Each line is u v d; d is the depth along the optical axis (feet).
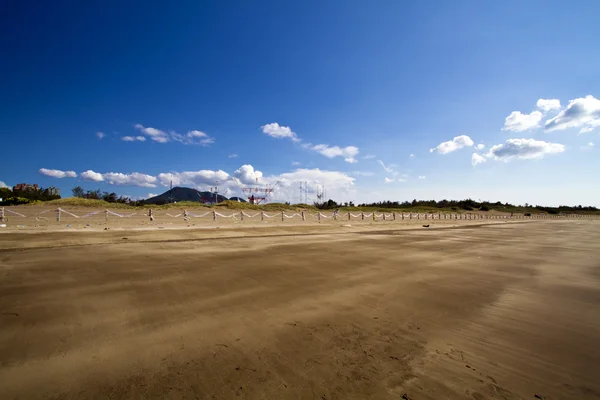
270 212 149.69
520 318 18.35
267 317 17.66
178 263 31.32
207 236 56.13
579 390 11.03
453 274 30.25
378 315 18.44
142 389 10.48
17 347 13.14
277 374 11.69
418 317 18.25
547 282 27.61
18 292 20.51
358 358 13.10
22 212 88.12
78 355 12.67
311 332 15.72
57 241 42.37
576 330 16.66
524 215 324.60
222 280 25.34
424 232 83.10
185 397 10.11
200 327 15.96
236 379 11.28
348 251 43.42
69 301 19.13
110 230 55.72
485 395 10.61
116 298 20.04
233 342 14.35
